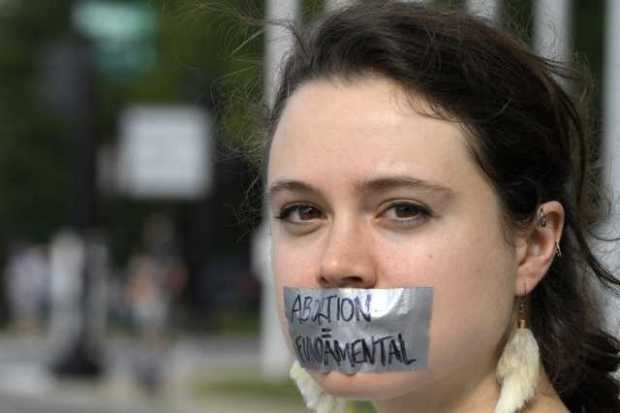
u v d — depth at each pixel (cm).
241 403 2412
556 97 326
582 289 339
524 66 316
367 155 298
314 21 327
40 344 4597
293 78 314
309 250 306
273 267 317
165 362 3000
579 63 375
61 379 3111
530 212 315
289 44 336
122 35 3775
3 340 4819
